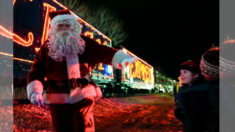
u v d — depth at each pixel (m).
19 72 7.23
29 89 2.07
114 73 20.69
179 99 2.53
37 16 8.43
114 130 4.94
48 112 6.02
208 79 2.21
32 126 4.42
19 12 7.40
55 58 2.07
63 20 2.20
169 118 6.91
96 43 2.34
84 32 13.34
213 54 2.11
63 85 2.07
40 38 8.55
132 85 26.25
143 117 7.13
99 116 6.82
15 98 6.20
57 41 2.12
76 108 2.03
